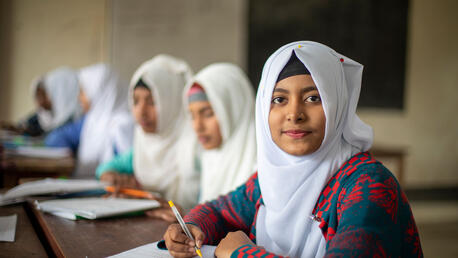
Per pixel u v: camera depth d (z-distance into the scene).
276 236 0.89
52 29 4.70
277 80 0.84
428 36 5.14
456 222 3.84
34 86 4.00
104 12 4.71
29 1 4.65
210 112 1.45
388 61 5.01
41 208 1.19
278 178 0.87
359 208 0.71
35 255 0.86
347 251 0.63
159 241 0.87
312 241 0.83
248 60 4.73
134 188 1.53
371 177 0.76
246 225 1.01
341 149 0.87
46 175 2.11
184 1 4.64
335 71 0.85
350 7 4.86
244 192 1.05
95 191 1.40
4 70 4.63
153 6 4.63
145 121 1.78
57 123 3.60
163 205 1.24
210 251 0.82
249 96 1.52
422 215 4.07
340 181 0.82
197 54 4.70
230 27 4.71
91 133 2.61
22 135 3.77
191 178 1.76
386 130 5.06
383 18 4.95
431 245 3.09
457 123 5.31
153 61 1.89
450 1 5.20
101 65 2.80
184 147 1.79
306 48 0.85
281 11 4.75
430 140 5.24
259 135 0.92
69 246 0.88
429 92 5.20
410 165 5.16
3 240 0.94
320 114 0.81
